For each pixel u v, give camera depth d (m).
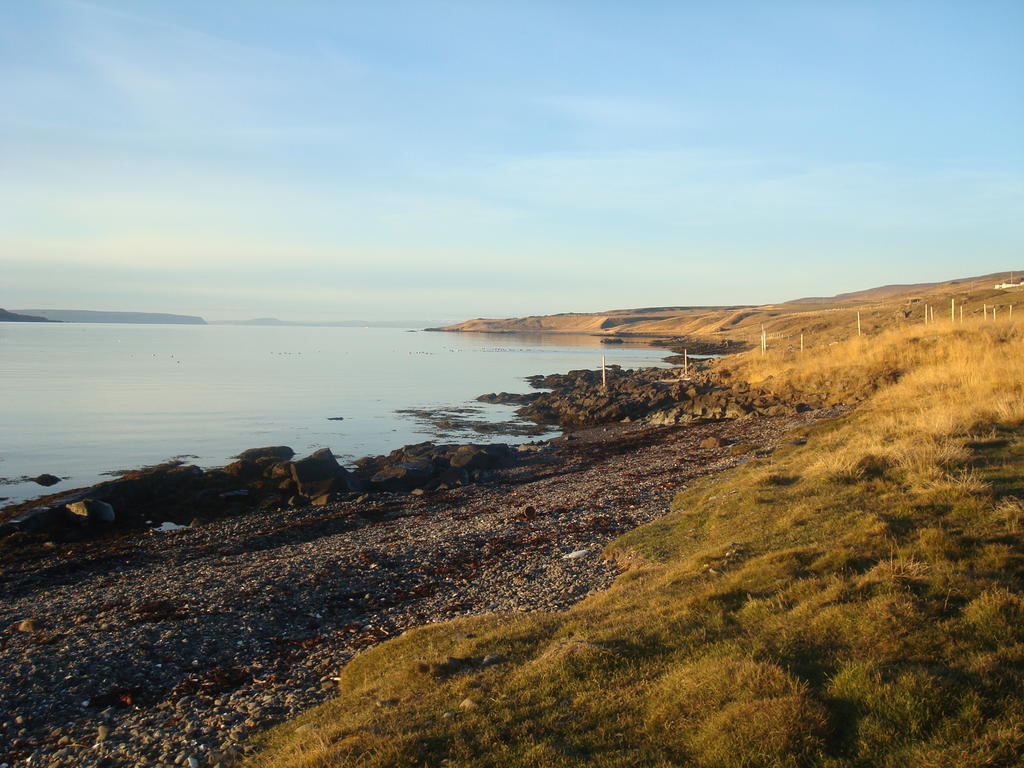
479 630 11.41
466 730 7.48
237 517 27.64
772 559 11.43
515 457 38.38
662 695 7.54
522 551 17.94
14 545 23.73
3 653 13.10
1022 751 5.70
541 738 7.13
